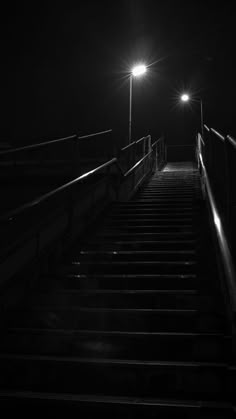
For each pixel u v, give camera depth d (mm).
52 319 3260
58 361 2615
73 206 5070
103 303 3508
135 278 3838
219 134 5098
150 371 2463
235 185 3822
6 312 3330
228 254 2518
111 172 8023
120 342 2797
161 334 2771
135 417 2178
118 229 5742
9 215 3482
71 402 2270
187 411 2131
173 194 8758
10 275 3609
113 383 2494
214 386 2361
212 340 2682
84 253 4680
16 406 2326
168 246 4777
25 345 2947
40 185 7809
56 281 3967
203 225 5371
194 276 3811
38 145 5859
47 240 4449
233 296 2064
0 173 8227
